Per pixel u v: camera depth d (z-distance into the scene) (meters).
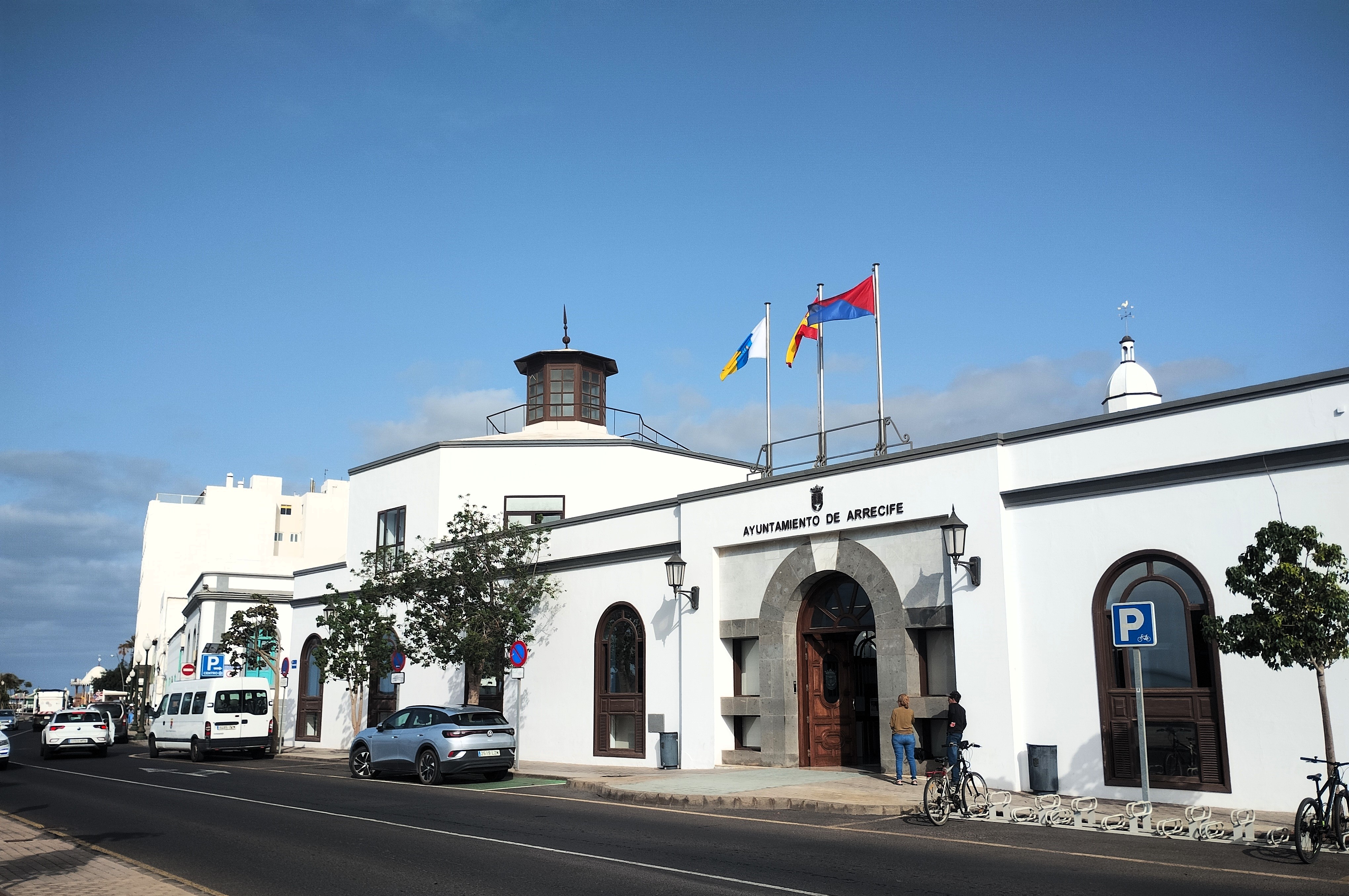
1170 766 15.52
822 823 14.27
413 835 13.37
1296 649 12.04
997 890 9.51
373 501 33.31
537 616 27.30
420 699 30.50
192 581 88.69
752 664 22.61
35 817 15.85
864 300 22.95
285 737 37.00
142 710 58.19
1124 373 29.67
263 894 9.66
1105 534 16.67
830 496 20.72
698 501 23.44
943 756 18.88
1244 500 15.27
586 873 10.48
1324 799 13.90
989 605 17.77
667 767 22.61
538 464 30.50
